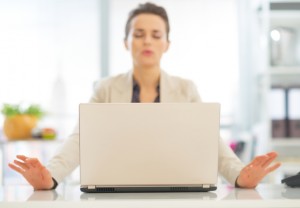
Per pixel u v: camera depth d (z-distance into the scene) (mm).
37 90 3971
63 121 3980
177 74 4016
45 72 3982
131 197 1294
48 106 3971
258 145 3521
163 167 1373
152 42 1944
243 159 3461
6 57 3953
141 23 1939
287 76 3666
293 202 1250
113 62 4039
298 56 3414
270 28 3520
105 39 4020
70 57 4012
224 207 1231
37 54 3980
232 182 1561
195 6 4031
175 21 4020
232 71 4031
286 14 3643
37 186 1460
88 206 1222
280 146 3582
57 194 1374
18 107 3256
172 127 1363
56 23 3996
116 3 4035
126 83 2020
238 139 3881
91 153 1360
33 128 3252
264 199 1253
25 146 3432
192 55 4020
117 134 1358
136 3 4027
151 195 1335
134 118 1355
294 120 3312
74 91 4004
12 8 3963
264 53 3451
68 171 1612
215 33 4031
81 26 4020
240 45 4031
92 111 1351
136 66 1995
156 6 1982
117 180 1373
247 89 4027
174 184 1386
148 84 2014
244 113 4035
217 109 1369
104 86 2033
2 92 3939
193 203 1231
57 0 3998
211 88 4023
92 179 1371
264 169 1475
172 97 1979
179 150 1369
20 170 1440
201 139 1371
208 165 1379
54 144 3344
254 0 3779
